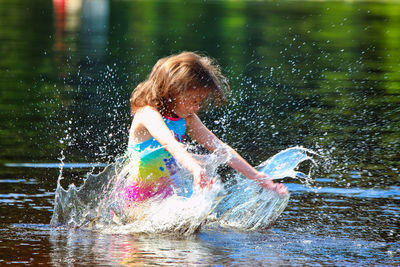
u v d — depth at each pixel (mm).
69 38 33000
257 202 7613
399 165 10867
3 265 5316
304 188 9234
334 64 25266
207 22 40875
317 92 19531
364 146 12539
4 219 7176
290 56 26875
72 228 6871
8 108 16719
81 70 23266
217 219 7418
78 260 5488
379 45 30500
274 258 5711
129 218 7344
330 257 5805
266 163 8383
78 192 7762
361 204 8273
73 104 17312
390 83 21359
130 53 27312
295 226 7156
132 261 5465
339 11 45625
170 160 7996
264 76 22203
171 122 8234
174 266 5324
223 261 5543
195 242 6316
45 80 21422
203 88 7934
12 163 10633
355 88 20328
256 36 33531
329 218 7559
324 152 11953
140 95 8273
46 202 8094
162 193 7828
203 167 8016
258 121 15242
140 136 8148
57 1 59719
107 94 18906
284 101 17984
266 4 54438
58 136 13328
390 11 46594
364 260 5723
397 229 7039
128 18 44656
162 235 6637
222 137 13312
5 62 25250
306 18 41312
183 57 8039
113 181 8016
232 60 25516
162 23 41062
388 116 15969
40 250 5848
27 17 44781
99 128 14242
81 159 11102
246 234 6773
